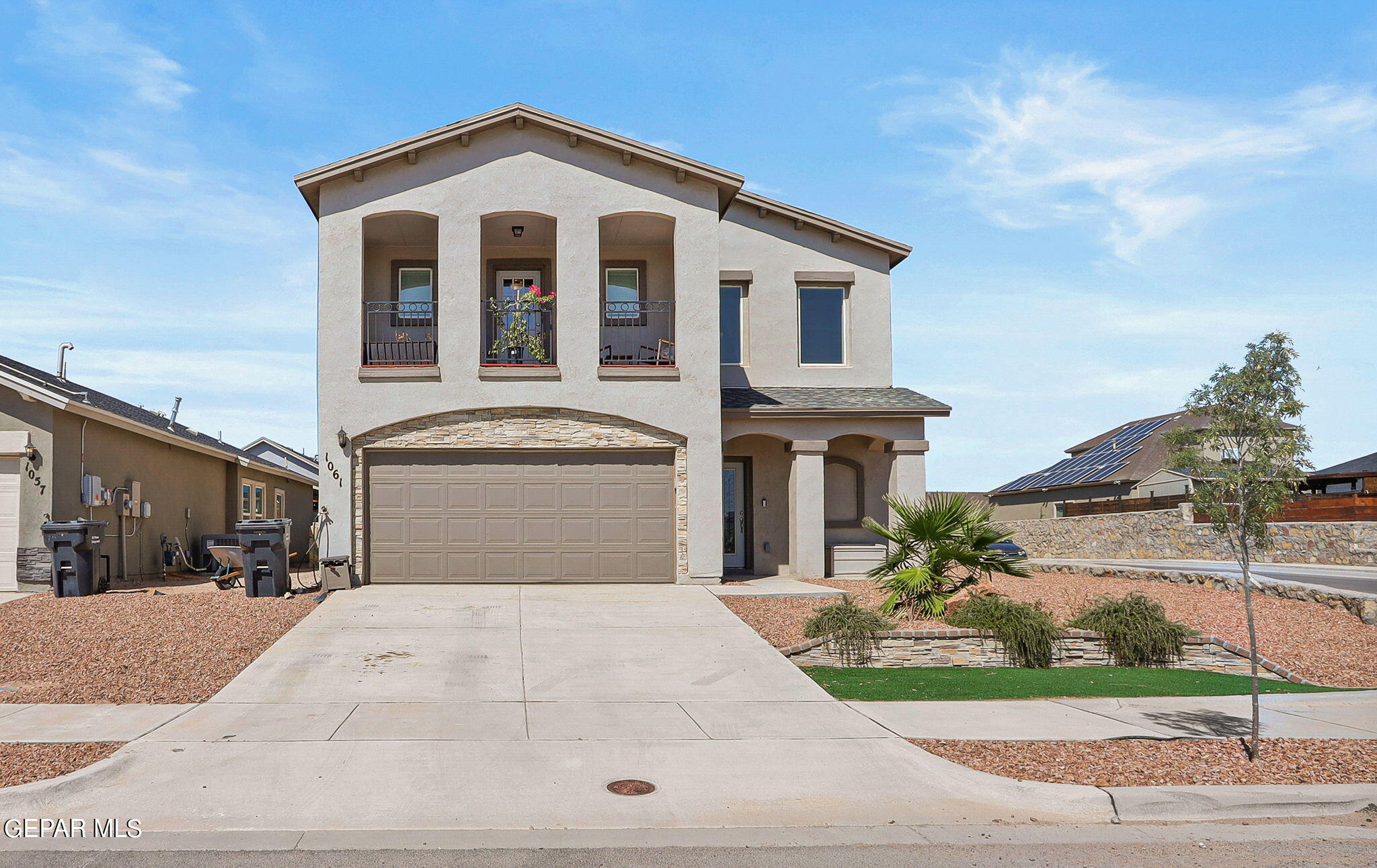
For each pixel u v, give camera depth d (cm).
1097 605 1371
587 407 1698
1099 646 1284
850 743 855
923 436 1927
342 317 1670
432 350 1830
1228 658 1263
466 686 1039
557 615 1400
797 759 809
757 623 1384
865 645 1239
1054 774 760
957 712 974
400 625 1323
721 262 2083
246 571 1511
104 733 845
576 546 1702
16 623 1268
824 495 1925
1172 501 2848
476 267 1697
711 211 1750
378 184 1691
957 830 658
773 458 2030
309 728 875
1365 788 723
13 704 948
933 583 1398
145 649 1153
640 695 1020
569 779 749
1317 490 3027
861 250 2123
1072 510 3519
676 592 1612
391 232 1833
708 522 1712
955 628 1296
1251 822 684
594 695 1016
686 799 711
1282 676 1184
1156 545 2748
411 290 1914
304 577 1884
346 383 1661
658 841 628
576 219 1719
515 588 1647
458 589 1619
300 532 3219
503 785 732
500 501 1695
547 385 1694
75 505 1662
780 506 2020
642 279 1962
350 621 1342
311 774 749
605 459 1719
